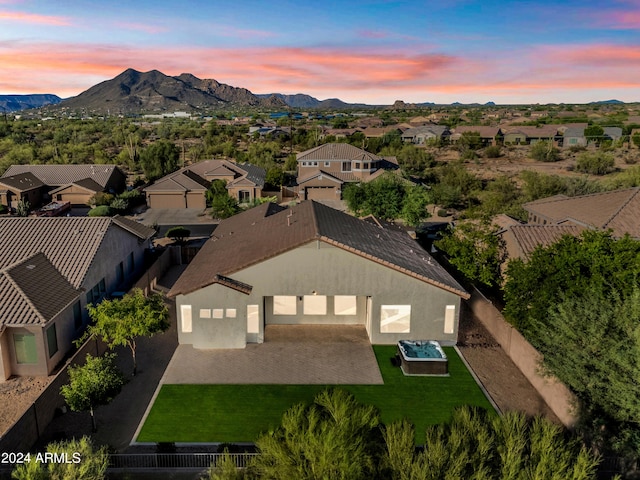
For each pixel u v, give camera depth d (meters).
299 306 25.86
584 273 20.88
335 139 114.38
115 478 14.88
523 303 21.98
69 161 88.88
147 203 60.06
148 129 158.88
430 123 170.88
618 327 16.75
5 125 129.75
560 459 10.14
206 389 19.88
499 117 195.88
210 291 22.78
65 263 25.36
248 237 28.88
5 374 20.39
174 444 15.86
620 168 81.62
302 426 9.97
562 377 17.42
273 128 161.00
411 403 19.11
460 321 26.92
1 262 24.97
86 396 16.20
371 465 9.55
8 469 13.84
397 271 23.11
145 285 30.19
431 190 59.12
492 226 33.50
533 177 55.97
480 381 20.80
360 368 21.69
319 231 23.20
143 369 21.59
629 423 15.58
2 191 56.00
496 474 9.88
